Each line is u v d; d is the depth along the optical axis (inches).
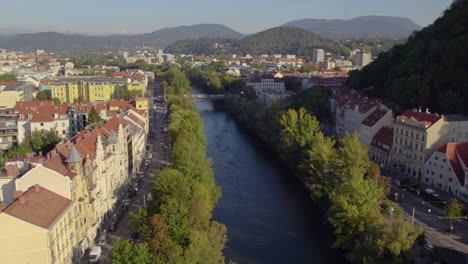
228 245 4881.9
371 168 5728.3
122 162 6028.5
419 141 6688.0
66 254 3826.3
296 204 6097.4
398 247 3782.0
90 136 5315.0
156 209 4266.7
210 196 5206.7
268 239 5054.1
